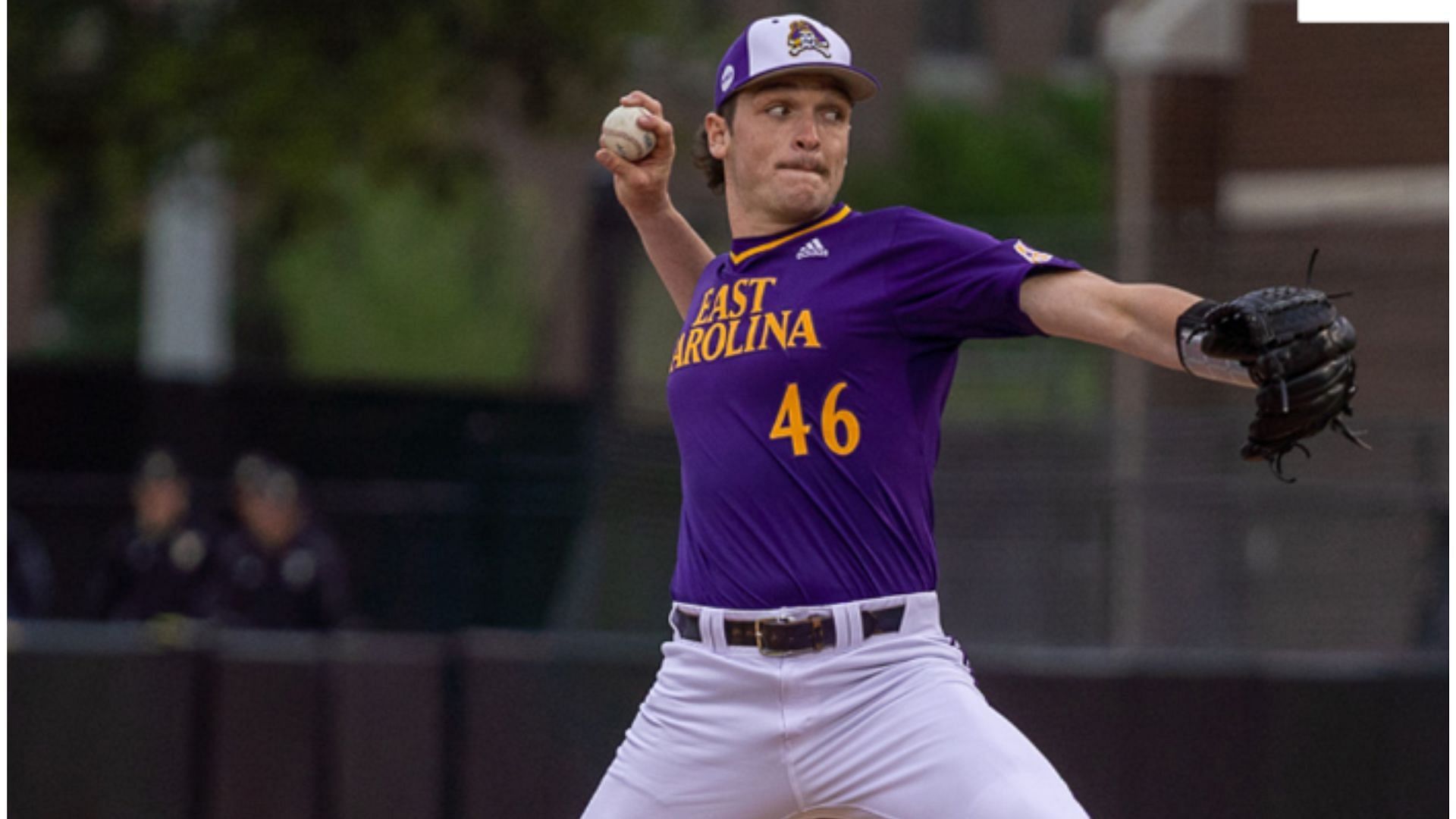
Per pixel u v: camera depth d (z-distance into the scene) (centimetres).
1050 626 3641
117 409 5203
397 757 2983
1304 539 3556
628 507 3706
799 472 1501
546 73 6244
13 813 2919
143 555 3759
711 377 1545
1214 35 4850
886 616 1497
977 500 3700
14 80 5828
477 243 10556
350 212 8650
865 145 12950
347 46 5856
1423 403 4300
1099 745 2908
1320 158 4856
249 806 2962
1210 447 3794
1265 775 2891
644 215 1809
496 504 3694
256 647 3016
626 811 1593
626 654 2997
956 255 1458
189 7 5981
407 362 10469
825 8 12850
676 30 7862
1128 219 4781
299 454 5219
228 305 9488
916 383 1504
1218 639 3566
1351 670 2906
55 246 10038
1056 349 4222
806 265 1526
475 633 3083
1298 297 1254
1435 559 3475
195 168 6197
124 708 2956
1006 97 14362
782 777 1528
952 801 1449
